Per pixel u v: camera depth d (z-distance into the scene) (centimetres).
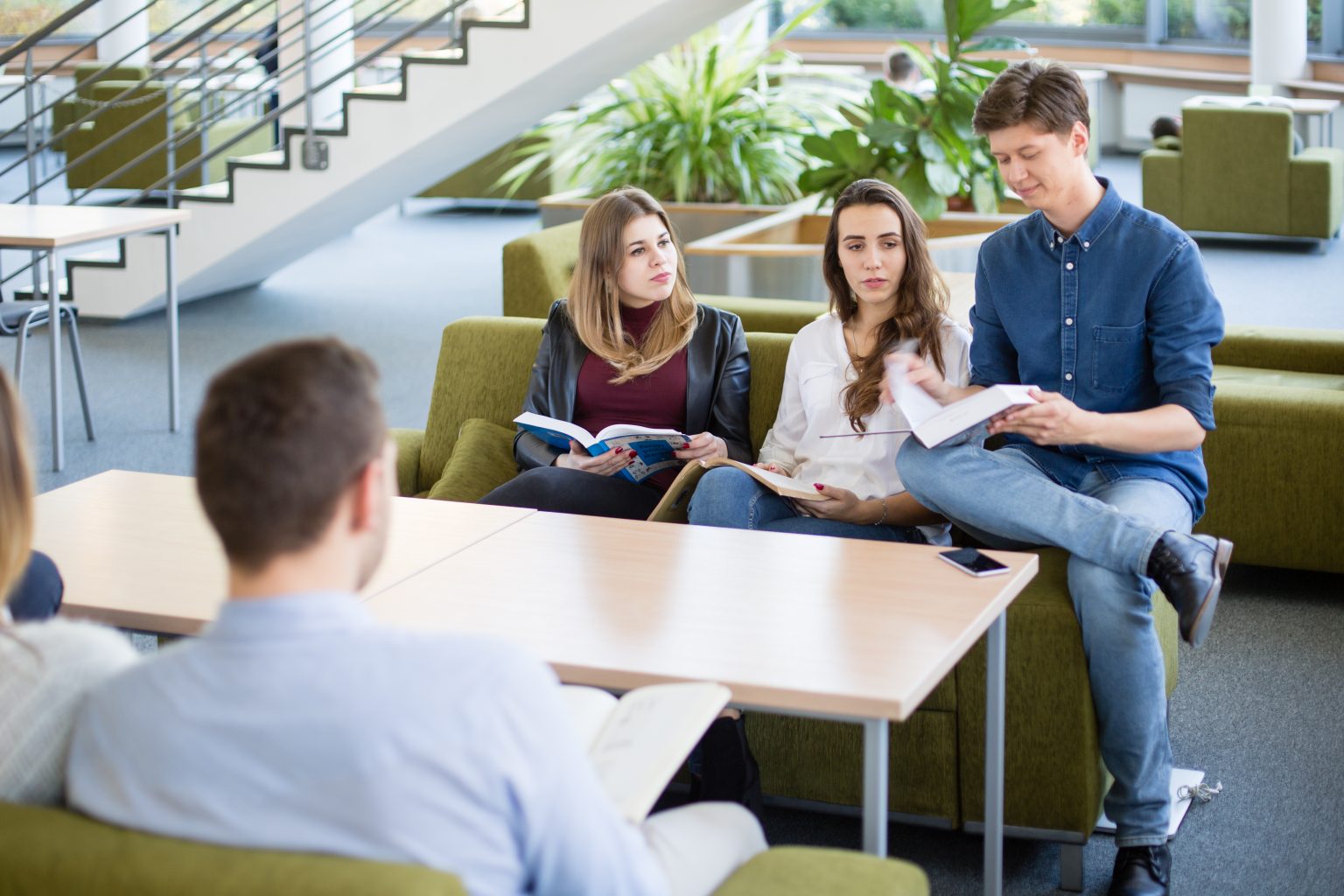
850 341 296
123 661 133
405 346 654
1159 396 262
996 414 232
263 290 794
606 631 187
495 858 118
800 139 779
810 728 248
